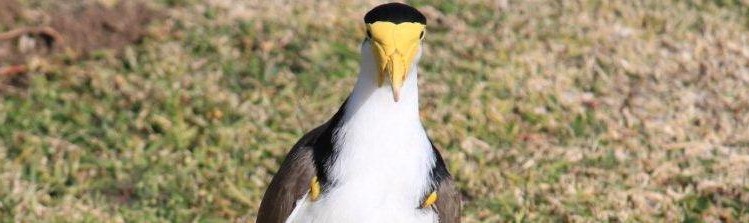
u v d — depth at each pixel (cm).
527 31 1455
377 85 797
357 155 808
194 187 1161
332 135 827
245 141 1230
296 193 833
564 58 1406
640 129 1280
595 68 1388
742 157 1227
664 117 1305
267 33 1427
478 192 1166
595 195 1162
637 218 1128
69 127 1252
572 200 1152
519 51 1410
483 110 1294
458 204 879
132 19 1449
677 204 1153
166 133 1240
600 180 1187
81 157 1201
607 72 1384
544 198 1154
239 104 1294
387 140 806
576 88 1352
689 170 1205
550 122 1281
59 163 1187
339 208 814
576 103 1322
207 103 1289
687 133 1275
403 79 775
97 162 1193
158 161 1199
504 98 1321
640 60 1410
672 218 1131
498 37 1441
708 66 1405
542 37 1444
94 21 1436
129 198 1154
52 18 1436
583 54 1412
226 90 1321
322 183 823
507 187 1173
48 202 1132
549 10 1507
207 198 1143
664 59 1415
